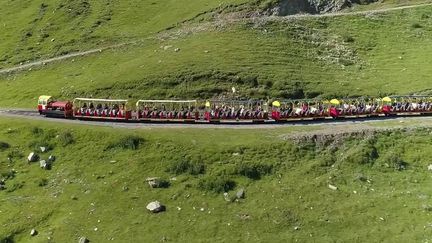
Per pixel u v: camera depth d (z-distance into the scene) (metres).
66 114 78.44
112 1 134.38
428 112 78.12
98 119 76.75
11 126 74.44
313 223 53.28
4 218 56.53
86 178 61.16
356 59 99.00
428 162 63.00
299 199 56.47
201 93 86.12
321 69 93.94
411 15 114.06
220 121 74.19
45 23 130.88
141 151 64.44
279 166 61.28
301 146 64.75
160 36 112.19
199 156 62.12
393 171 61.59
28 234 54.38
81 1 136.50
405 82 89.69
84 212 55.78
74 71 105.69
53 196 58.97
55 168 64.00
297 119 74.50
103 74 99.19
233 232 52.25
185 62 93.25
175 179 59.31
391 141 66.75
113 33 120.06
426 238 50.75
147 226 53.28
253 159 61.81
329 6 118.88
